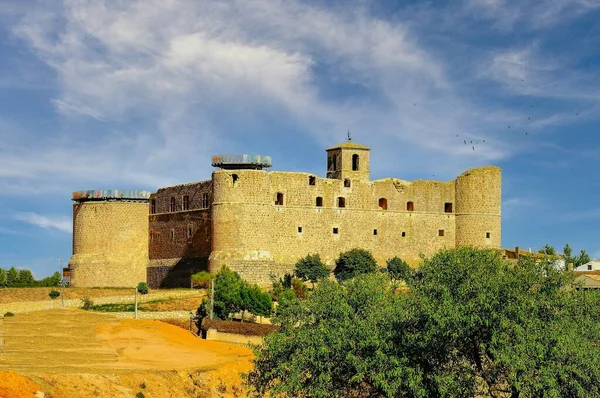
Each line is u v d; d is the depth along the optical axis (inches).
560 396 2222.0
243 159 5201.8
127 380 2874.0
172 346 3742.6
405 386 2353.6
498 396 2367.1
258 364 2684.5
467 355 2369.6
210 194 5241.1
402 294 2662.4
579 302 2477.9
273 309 4333.2
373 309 2603.3
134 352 3540.8
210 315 4274.1
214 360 3484.3
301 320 2743.6
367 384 2500.0
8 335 3641.7
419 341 2351.1
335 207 5315.0
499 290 2304.4
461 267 2413.9
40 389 2559.1
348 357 2394.2
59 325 3954.2
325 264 5236.2
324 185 5295.3
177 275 5403.5
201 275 4938.5
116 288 5319.9
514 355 2181.3
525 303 2282.2
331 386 2456.9
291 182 5196.9
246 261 5002.5
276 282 4940.9
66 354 3316.9
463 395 2287.2
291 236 5162.4
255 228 5044.3
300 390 2501.2
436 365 2363.4
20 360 3048.7
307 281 5049.2
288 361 2583.7
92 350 3481.8
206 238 5260.8
